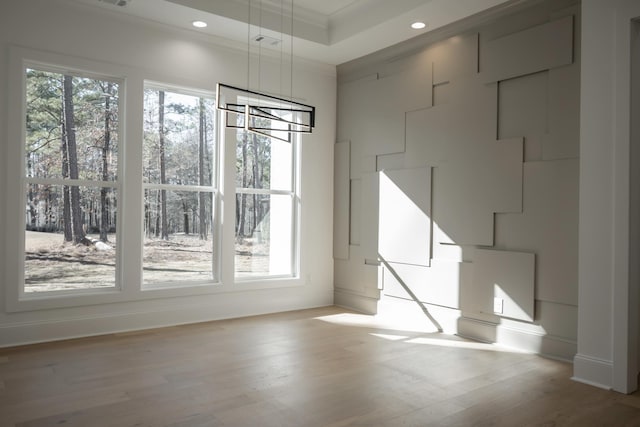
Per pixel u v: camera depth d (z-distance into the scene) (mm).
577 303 3768
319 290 6109
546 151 3980
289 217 5918
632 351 3211
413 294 5133
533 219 4066
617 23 3211
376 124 5629
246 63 5406
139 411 2801
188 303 5059
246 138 5527
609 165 3260
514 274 4180
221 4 4609
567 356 3826
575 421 2744
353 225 5965
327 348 4172
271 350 4090
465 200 4609
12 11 4055
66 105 4422
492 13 4379
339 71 6180
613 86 3242
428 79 4996
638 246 3250
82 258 4508
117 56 4570
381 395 3092
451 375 3498
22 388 3148
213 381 3314
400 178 5301
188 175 5129
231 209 5320
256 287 5535
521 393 3156
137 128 4703
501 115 4348
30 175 4242
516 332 4184
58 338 4309
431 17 4535
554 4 3945
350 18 5074
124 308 4672
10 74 4043
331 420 2709
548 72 3988
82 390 3123
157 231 4934
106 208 4637
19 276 4145
